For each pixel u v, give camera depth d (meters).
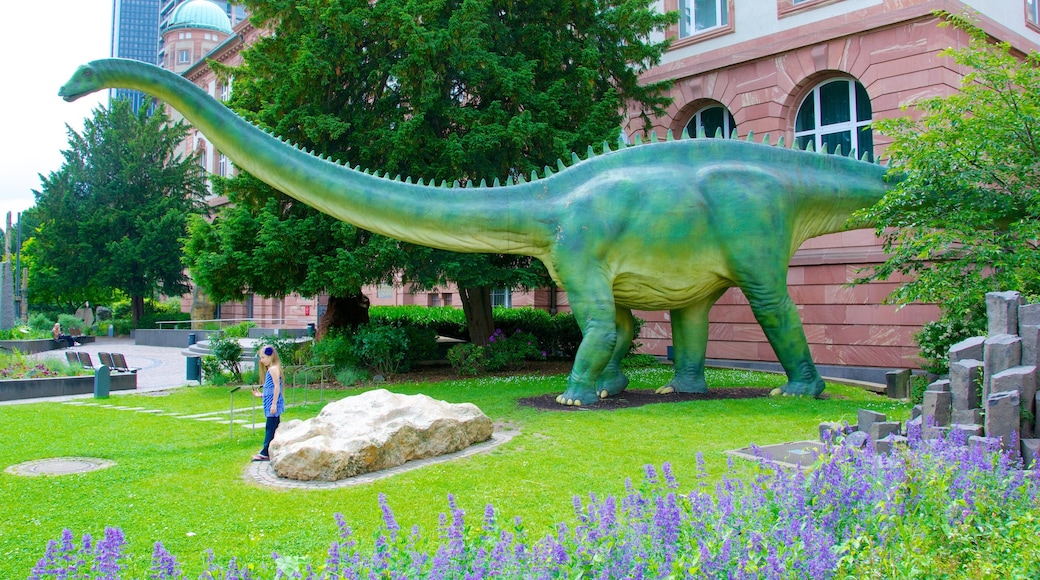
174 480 7.07
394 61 16.20
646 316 21.33
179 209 41.59
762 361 18.83
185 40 73.25
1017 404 6.16
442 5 15.35
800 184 11.33
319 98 15.71
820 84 18.45
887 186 11.77
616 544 3.72
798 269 18.19
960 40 16.28
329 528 5.54
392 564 3.60
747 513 4.21
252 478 7.14
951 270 9.87
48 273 42.75
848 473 4.80
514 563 3.45
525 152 17.03
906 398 12.50
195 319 41.06
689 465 7.27
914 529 4.07
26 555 5.09
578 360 10.97
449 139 15.39
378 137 15.62
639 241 10.56
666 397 11.68
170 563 3.58
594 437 8.62
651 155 10.92
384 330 16.25
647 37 18.47
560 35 17.28
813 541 3.72
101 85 8.86
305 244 15.16
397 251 14.88
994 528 4.11
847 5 17.58
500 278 15.81
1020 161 9.37
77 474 7.36
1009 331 6.88
